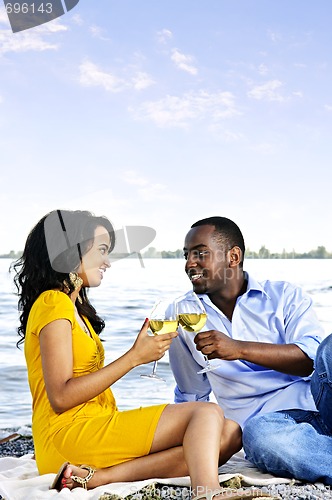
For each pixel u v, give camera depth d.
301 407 3.10
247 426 2.92
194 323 2.89
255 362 3.00
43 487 2.62
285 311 3.29
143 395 6.24
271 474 2.91
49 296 2.77
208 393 3.46
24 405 6.07
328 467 2.77
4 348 8.76
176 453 2.65
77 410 2.74
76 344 2.75
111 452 2.66
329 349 2.92
